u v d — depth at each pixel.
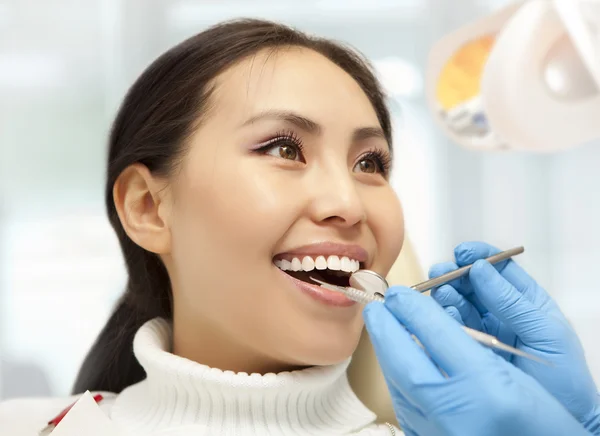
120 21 2.09
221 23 0.99
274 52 0.88
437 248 2.23
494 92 0.96
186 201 0.86
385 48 2.19
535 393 0.64
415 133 2.21
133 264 1.07
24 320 2.09
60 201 2.11
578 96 0.96
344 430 0.90
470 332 0.68
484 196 2.22
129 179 0.95
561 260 2.24
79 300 2.10
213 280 0.83
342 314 0.81
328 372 0.89
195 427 0.84
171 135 0.88
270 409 0.85
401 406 0.68
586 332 2.22
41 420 1.05
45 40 2.08
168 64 0.94
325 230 0.80
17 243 2.09
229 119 0.84
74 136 2.10
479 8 2.18
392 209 0.89
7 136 2.08
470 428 0.62
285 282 0.80
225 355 0.91
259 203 0.78
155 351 0.90
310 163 0.83
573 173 2.23
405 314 0.69
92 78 2.10
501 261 0.88
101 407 1.03
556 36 0.91
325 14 2.17
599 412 0.81
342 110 0.85
